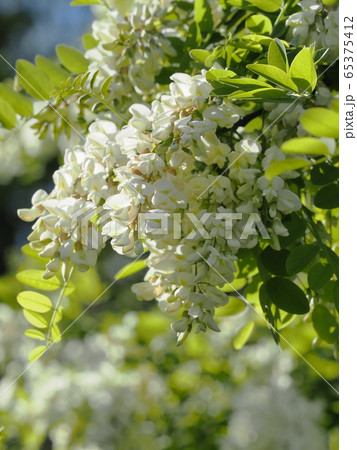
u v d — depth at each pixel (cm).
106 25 186
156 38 181
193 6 199
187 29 202
